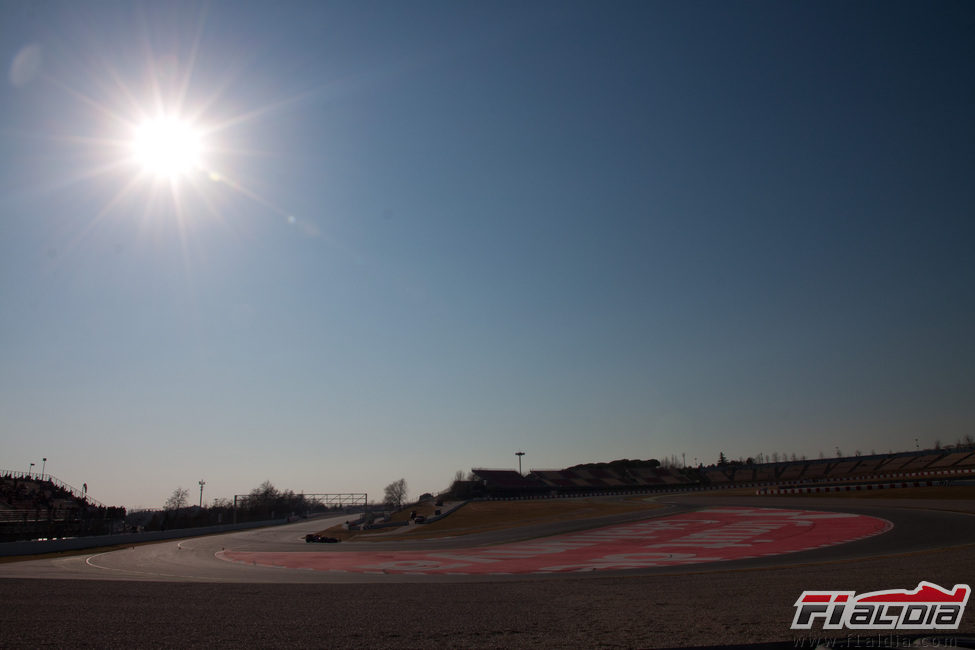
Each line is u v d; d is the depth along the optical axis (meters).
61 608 11.56
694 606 10.45
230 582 17.09
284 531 75.00
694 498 87.44
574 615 9.80
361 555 31.41
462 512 77.81
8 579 18.83
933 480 74.50
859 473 124.81
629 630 8.52
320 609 10.88
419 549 34.66
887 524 34.84
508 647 7.65
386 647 7.78
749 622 8.98
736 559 21.50
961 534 27.45
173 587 15.29
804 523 39.22
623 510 68.25
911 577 13.27
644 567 20.05
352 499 112.62
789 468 143.50
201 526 77.06
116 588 15.20
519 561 24.52
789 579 13.84
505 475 136.38
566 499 100.44
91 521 53.88
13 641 8.47
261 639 8.35
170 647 7.99
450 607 10.88
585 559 24.36
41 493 62.22
